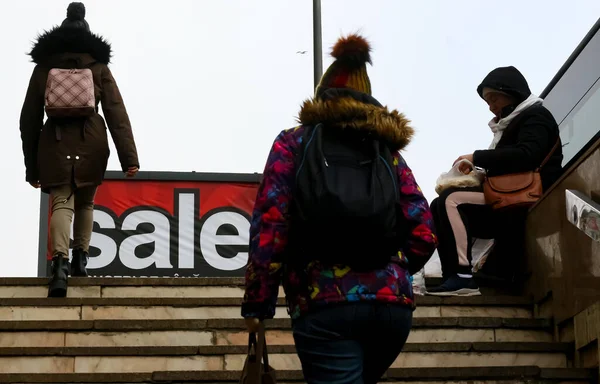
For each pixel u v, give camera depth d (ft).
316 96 13.64
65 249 24.41
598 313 20.38
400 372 19.22
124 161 25.76
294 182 12.82
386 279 12.67
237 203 39.86
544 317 23.41
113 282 24.59
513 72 26.07
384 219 12.43
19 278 24.56
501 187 25.13
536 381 19.40
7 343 21.71
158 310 23.29
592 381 19.57
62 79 25.23
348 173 12.77
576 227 22.09
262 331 13.08
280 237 12.63
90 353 20.56
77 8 26.55
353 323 12.53
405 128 13.42
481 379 19.33
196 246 39.34
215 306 23.41
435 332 22.49
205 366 20.65
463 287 24.52
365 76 14.15
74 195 25.84
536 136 25.23
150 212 39.32
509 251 25.84
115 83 26.13
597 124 29.09
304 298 12.66
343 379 12.59
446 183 25.45
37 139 26.07
